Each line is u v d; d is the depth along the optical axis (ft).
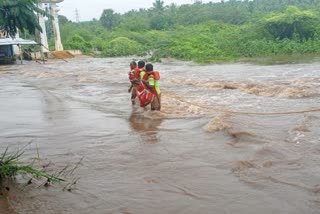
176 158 19.26
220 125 24.82
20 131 26.02
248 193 14.69
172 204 14.05
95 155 20.25
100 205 14.17
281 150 19.49
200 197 14.53
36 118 30.32
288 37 139.23
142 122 27.91
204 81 54.60
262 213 13.07
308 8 180.55
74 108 34.71
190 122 27.22
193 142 22.00
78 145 22.22
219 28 183.62
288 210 13.17
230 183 15.75
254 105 33.99
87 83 57.06
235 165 17.72
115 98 40.75
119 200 14.55
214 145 21.20
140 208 13.82
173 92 44.52
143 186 15.83
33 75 75.66
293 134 22.66
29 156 20.33
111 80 60.23
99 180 16.66
